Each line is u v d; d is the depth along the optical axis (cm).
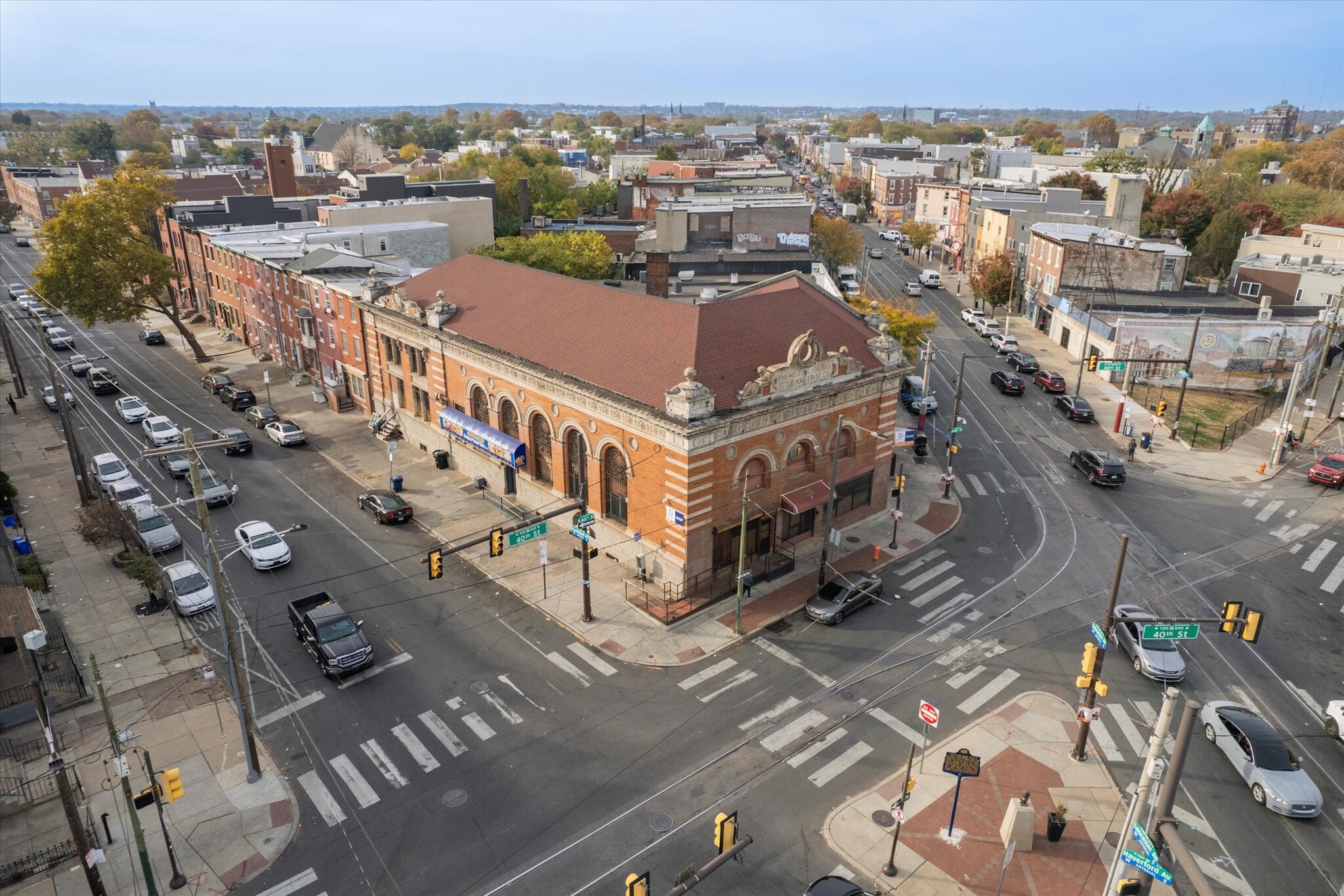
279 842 2473
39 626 3219
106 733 2953
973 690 3158
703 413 3522
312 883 2333
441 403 5197
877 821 2527
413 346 5366
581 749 2848
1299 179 15338
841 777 2711
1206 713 2908
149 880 2175
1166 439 5859
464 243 9938
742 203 10094
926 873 2342
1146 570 4047
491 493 4906
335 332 6372
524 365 4334
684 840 2459
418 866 2383
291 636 3531
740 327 4066
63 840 2498
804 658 3359
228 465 5366
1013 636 3506
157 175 7700
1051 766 2762
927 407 6225
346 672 3234
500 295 5088
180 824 2545
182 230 9431
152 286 7412
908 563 4131
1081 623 3600
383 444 5719
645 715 3022
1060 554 4222
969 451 5625
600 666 3319
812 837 2467
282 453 5581
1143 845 1722
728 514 3797
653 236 9962
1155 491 5003
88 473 5247
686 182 12350
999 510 4744
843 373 4109
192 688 3192
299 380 7056
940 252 13625
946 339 8625
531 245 8281
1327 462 5122
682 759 2797
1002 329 8712
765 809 2578
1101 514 4691
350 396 6456
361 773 2750
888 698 3109
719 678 3234
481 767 2769
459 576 4003
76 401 6656
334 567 4084
